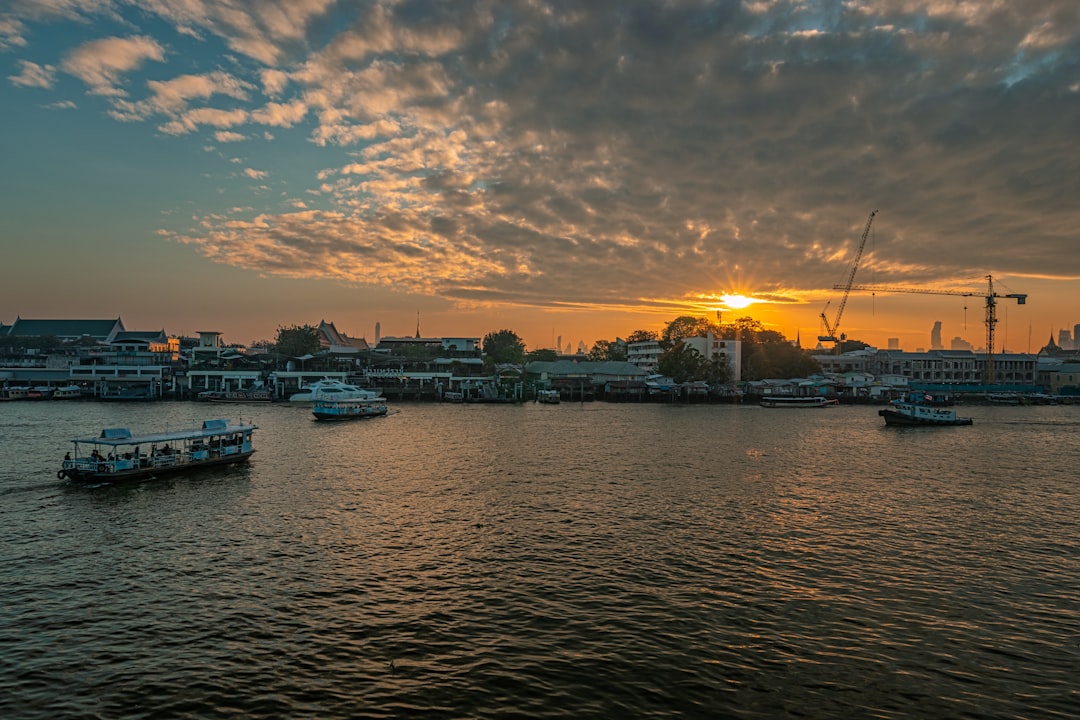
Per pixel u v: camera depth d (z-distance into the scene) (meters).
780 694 19.98
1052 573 30.91
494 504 43.38
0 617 24.59
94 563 30.70
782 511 42.44
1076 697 20.00
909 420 104.19
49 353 163.50
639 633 23.89
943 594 28.02
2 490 45.91
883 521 40.28
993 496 48.66
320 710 18.91
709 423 105.81
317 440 76.69
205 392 141.00
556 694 19.88
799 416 123.88
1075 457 70.62
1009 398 175.38
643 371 188.12
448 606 26.06
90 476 47.12
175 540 34.44
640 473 55.81
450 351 181.62
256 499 44.00
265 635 23.34
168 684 20.11
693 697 19.78
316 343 172.75
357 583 28.39
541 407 138.88
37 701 19.09
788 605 26.56
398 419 107.50
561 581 28.92
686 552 33.25
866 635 23.95
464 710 19.00
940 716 18.98
